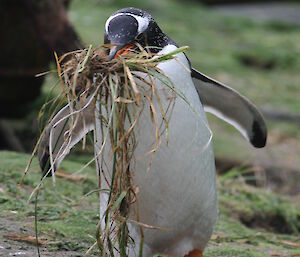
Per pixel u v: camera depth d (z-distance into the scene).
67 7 14.88
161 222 7.08
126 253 7.20
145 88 6.59
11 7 14.19
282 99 22.72
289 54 28.31
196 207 7.14
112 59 6.45
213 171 7.35
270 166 15.55
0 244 7.79
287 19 36.88
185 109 6.88
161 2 34.22
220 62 25.78
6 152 11.59
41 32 13.77
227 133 18.42
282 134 19.31
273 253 9.30
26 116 16.56
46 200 9.72
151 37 7.11
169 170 6.86
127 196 6.57
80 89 6.58
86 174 11.07
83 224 8.98
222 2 40.00
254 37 31.34
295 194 14.90
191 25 31.64
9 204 9.27
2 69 15.02
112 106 6.33
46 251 7.84
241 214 11.46
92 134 10.29
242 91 22.92
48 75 15.47
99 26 25.36
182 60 7.18
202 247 7.54
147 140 6.75
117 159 6.69
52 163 6.46
